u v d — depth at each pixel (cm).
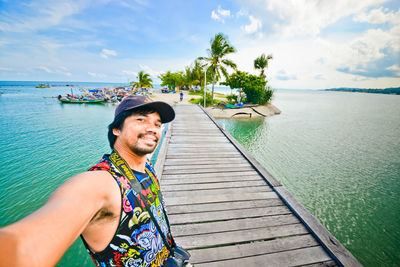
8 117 2281
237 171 557
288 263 284
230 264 279
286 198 418
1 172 937
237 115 2623
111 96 4181
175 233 328
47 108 3088
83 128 1797
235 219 365
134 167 94
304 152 1365
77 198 58
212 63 2425
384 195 820
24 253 37
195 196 432
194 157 655
